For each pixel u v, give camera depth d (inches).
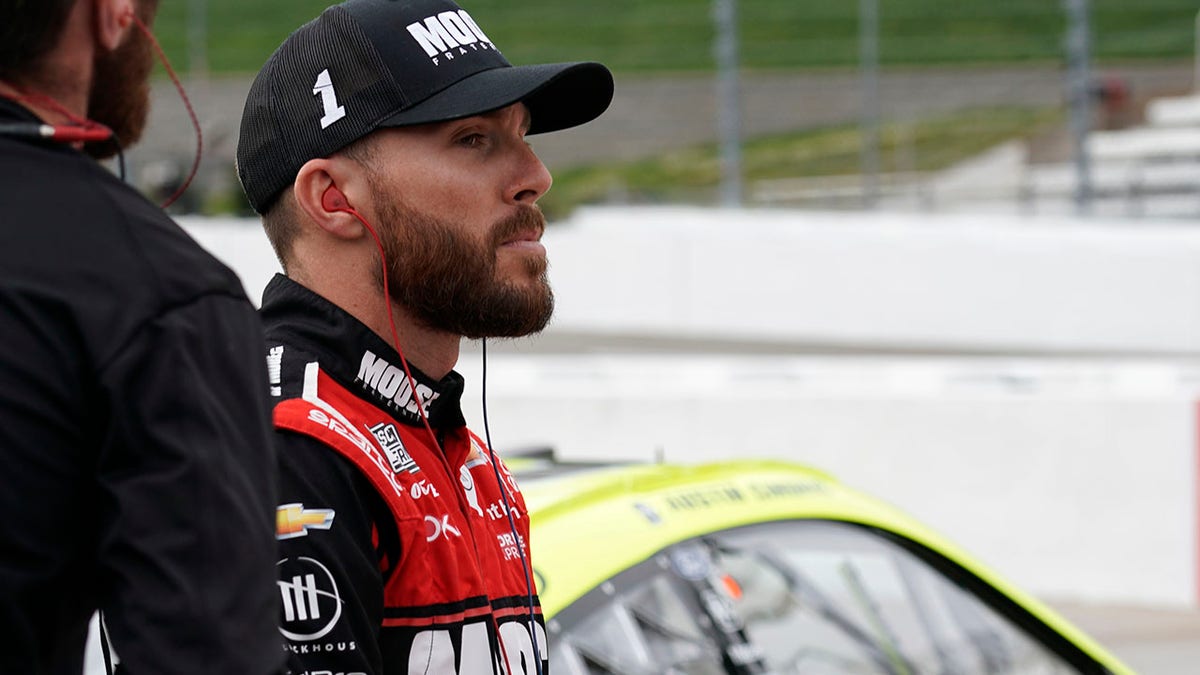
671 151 1836.9
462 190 129.1
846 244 1179.9
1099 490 601.9
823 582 217.2
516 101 126.2
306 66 133.0
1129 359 1090.1
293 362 128.0
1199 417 589.6
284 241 136.6
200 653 86.3
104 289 89.3
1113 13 2142.0
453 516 130.6
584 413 656.4
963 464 616.1
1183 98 1856.5
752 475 228.2
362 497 122.0
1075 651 244.8
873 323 1171.9
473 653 127.9
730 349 1214.9
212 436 89.4
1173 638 543.8
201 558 87.4
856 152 1752.0
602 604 182.5
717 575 201.2
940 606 233.9
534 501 195.2
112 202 93.0
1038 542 608.4
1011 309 1128.2
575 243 1258.0
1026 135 1740.9
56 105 97.0
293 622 115.9
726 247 1216.2
